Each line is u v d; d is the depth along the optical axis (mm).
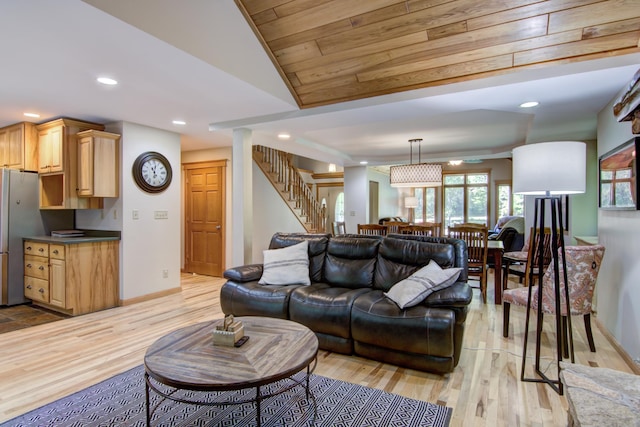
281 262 3520
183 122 4219
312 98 3494
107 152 4078
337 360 2777
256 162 6152
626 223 2766
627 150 2641
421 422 1960
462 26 2477
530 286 2490
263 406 2133
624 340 2795
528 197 5539
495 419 1984
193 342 1945
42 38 2092
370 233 5500
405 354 2564
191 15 2307
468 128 5047
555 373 2521
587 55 2484
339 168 11367
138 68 2545
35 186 4348
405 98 3148
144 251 4449
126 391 2279
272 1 2533
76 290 3850
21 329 3424
